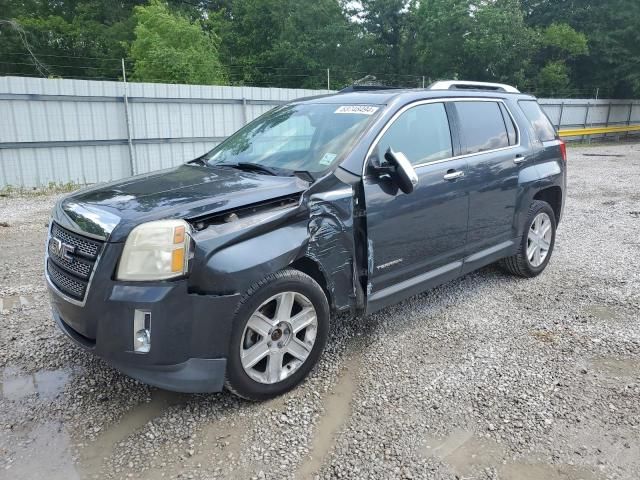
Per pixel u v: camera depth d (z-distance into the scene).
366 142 3.60
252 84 30.08
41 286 5.14
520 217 4.93
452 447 2.74
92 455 2.69
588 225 7.72
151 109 13.55
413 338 4.01
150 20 23.69
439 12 28.88
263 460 2.65
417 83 30.28
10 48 28.03
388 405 3.12
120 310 2.67
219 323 2.82
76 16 32.12
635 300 4.71
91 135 12.73
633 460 2.64
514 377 3.42
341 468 2.59
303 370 3.28
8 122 11.50
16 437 2.83
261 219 2.97
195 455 2.69
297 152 3.78
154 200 2.99
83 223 2.87
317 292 3.25
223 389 3.10
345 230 3.39
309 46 29.91
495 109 4.83
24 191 11.52
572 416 3.00
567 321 4.29
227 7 35.81
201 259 2.75
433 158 4.05
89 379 3.41
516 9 29.00
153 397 3.21
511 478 2.52
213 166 3.99
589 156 18.94
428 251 4.00
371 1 32.88
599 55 31.75
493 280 5.29
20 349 3.81
